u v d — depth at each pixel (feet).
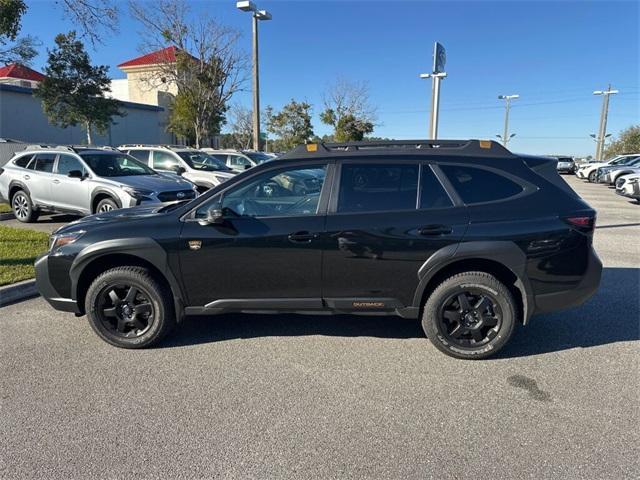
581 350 12.85
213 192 12.55
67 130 97.35
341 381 11.17
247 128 138.21
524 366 11.94
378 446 8.73
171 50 77.46
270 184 12.45
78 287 12.92
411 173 12.25
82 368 11.80
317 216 12.11
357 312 12.47
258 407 10.04
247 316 15.43
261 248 12.10
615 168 77.15
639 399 10.34
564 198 12.10
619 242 28.14
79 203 29.25
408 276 11.98
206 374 11.50
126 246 12.26
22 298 17.22
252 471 8.06
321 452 8.56
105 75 78.02
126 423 9.45
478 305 12.08
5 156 62.23
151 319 12.73
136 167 32.24
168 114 125.59
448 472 8.02
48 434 9.08
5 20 28.02
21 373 11.51
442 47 34.99
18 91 87.51
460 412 9.86
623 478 7.86
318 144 12.95
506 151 12.62
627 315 15.51
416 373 11.56
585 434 9.07
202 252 12.23
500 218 11.78
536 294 11.93
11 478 7.87
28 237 25.57
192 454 8.50
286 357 12.44
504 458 8.38
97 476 7.93
